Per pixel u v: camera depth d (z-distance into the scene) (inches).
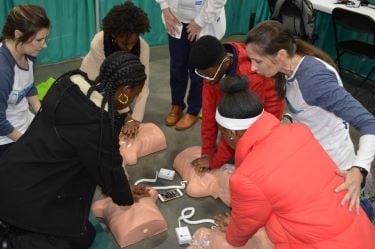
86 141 50.0
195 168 86.4
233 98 48.1
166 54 160.7
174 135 107.9
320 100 53.2
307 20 135.8
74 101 49.4
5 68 64.5
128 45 78.3
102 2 144.6
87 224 63.6
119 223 72.6
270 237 52.7
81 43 147.6
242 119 47.5
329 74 53.1
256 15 186.7
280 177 45.7
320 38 169.2
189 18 98.9
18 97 71.1
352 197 48.1
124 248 72.3
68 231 58.3
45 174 53.5
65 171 53.8
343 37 165.0
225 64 65.7
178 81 107.7
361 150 49.1
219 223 73.2
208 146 83.2
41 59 140.3
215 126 79.7
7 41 65.1
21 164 53.5
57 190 54.6
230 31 187.3
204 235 71.6
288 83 57.9
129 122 94.1
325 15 162.7
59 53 143.6
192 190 85.0
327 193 47.2
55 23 137.1
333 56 171.3
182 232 74.2
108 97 48.5
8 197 54.3
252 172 46.1
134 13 75.4
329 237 47.0
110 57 49.2
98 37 84.7
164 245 73.6
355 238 47.1
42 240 57.1
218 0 92.7
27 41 62.7
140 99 93.0
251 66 61.2
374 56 130.4
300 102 57.2
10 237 56.4
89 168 53.1
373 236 49.1
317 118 57.9
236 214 50.7
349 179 48.3
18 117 75.5
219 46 64.2
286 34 52.3
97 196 82.0
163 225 75.4
